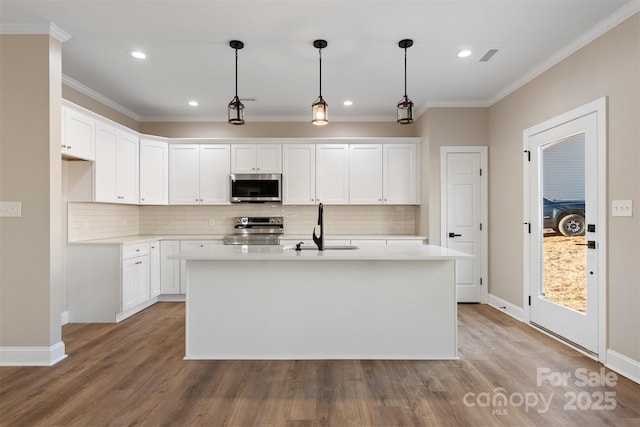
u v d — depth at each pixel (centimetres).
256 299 301
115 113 491
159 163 515
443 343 301
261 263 300
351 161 530
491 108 472
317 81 411
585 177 305
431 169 484
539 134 369
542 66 361
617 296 273
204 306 301
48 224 288
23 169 288
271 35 308
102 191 412
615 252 274
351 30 301
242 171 529
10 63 288
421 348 301
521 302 404
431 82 416
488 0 260
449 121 482
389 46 328
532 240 382
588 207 301
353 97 466
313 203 529
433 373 272
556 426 204
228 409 222
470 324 391
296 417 214
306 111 529
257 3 263
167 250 501
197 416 215
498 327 380
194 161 530
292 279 301
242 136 557
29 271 289
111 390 246
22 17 279
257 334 301
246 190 524
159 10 272
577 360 294
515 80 408
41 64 288
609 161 279
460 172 482
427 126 489
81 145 372
